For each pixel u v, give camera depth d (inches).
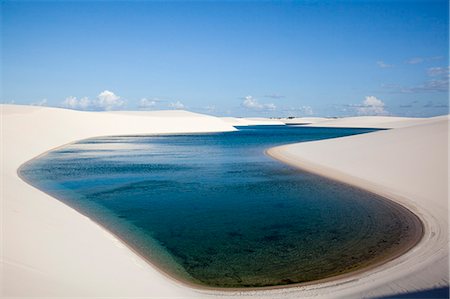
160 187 730.8
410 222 453.7
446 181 619.2
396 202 547.2
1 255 248.8
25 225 326.0
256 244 404.5
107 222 481.7
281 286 299.9
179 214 526.9
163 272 328.8
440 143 898.7
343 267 337.1
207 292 287.6
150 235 431.5
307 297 271.6
